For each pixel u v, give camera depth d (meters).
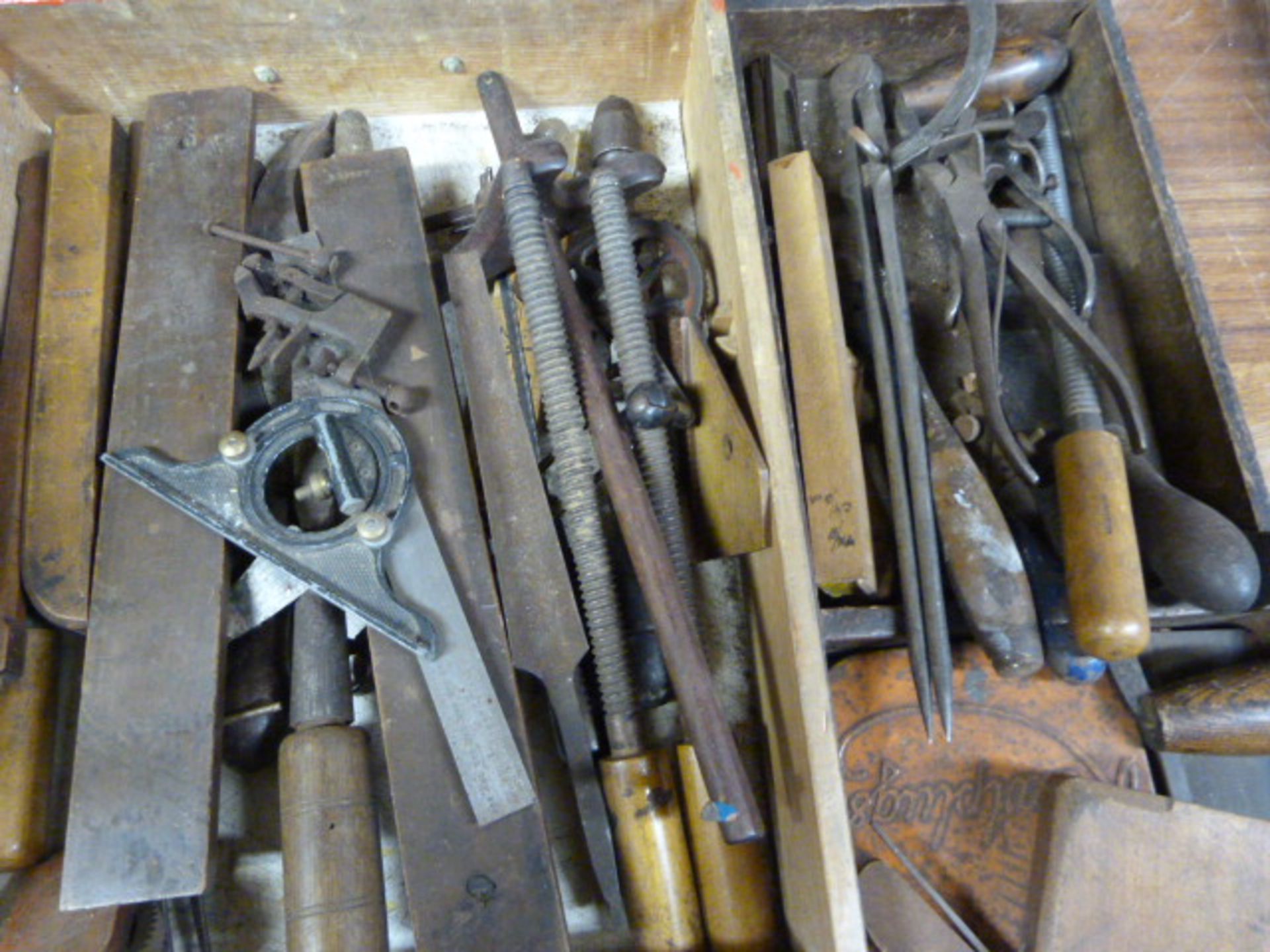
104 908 0.75
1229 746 0.90
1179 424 0.98
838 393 0.89
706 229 1.02
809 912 0.81
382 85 1.00
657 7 0.92
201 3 0.85
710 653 1.01
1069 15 1.06
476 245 0.90
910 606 0.85
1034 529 0.94
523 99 1.05
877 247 0.96
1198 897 0.86
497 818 0.75
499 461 0.85
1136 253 1.01
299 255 0.86
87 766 0.73
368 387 0.84
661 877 0.85
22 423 0.85
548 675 0.83
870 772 0.93
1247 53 1.11
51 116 0.97
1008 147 1.02
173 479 0.79
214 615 0.77
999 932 0.89
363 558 0.78
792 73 1.07
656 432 0.90
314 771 0.76
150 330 0.85
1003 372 1.03
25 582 0.80
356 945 0.73
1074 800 0.89
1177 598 0.87
